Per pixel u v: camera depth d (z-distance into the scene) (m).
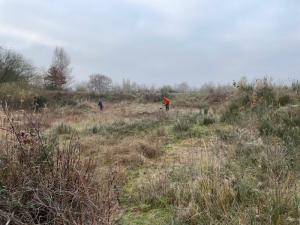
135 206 4.78
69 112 24.91
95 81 57.53
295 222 3.79
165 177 5.43
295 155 6.04
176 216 4.18
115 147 8.13
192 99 34.91
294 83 12.13
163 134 9.87
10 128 4.66
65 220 3.43
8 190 3.85
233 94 12.47
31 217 3.61
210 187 4.68
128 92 44.94
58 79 51.91
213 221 3.93
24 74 46.88
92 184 4.22
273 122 8.66
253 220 3.83
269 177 4.89
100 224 3.49
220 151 6.62
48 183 3.97
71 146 4.98
